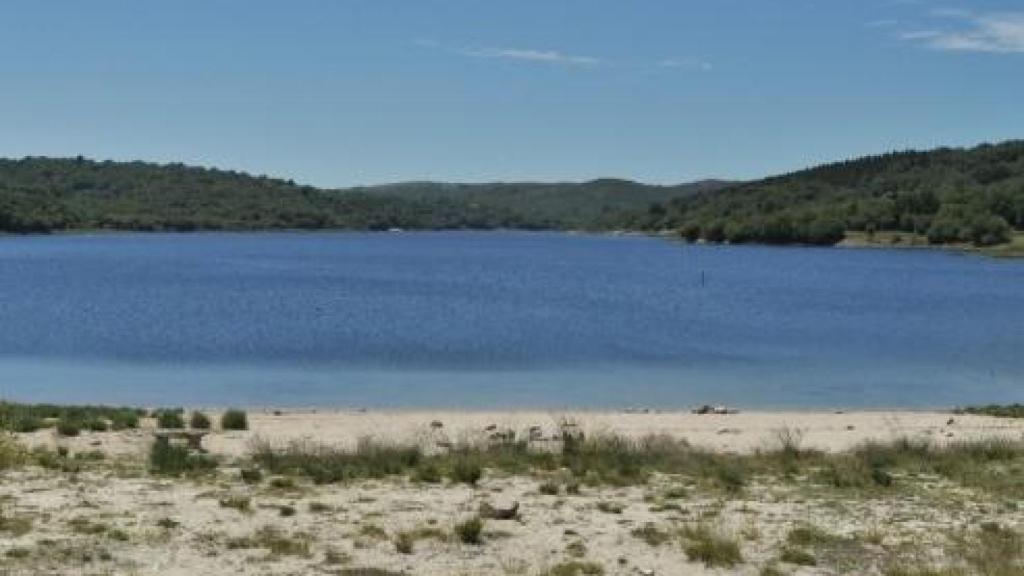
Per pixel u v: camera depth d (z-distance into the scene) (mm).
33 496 14602
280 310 71938
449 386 38906
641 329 62125
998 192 197875
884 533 14078
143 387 37969
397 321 65250
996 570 11961
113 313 68375
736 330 62406
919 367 46719
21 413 24906
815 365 46938
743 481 18078
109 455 19328
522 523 14125
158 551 11961
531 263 152000
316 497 15617
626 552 12742
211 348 50594
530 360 47219
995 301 86688
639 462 19953
